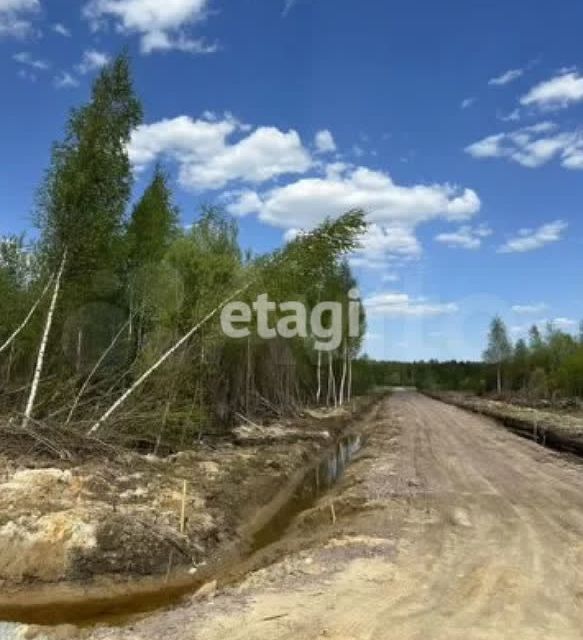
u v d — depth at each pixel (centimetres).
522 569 913
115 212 1738
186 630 676
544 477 1812
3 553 948
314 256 1781
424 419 4269
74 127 1691
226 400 2644
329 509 1454
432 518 1260
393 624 693
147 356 1836
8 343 1684
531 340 7694
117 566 998
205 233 2289
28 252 1836
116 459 1509
